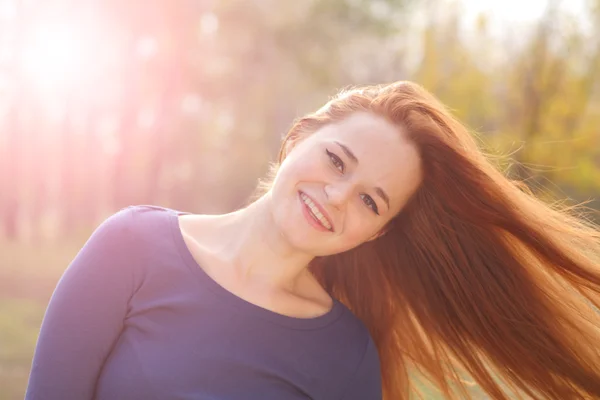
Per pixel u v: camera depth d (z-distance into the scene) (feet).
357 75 83.41
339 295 9.29
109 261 7.12
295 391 7.43
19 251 57.57
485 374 9.16
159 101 78.38
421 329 9.39
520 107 35.91
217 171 87.04
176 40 76.59
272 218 7.63
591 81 35.35
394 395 9.39
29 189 72.49
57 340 6.90
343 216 7.50
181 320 7.15
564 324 9.07
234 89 82.58
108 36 75.15
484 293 9.00
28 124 72.84
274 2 81.92
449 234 8.86
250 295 7.50
